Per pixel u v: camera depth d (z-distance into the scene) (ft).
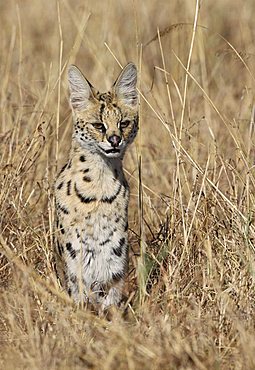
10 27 83.35
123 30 83.41
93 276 47.34
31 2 88.02
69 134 60.90
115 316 43.80
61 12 83.51
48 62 76.07
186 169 55.36
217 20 87.92
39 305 44.75
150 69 77.71
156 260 47.75
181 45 73.51
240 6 89.45
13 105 60.85
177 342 40.57
